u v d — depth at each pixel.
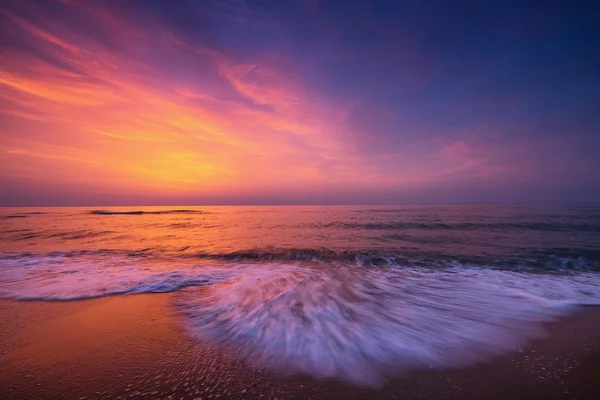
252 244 14.59
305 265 9.73
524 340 4.10
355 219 32.41
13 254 11.30
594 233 17.59
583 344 3.96
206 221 32.66
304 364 3.41
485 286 7.07
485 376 3.19
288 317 4.94
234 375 3.16
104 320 4.77
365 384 3.03
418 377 3.17
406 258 10.75
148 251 12.37
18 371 3.19
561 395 2.84
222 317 4.93
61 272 8.32
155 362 3.42
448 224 24.16
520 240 15.01
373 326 4.58
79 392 2.82
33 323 4.62
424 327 4.56
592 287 6.94
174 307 5.46
